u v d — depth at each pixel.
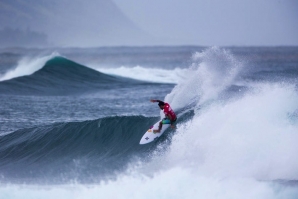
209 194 42.25
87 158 56.62
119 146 58.09
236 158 48.22
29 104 102.94
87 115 89.00
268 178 45.88
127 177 48.22
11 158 58.62
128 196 43.53
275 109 52.28
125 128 61.03
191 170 46.94
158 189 43.94
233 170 47.03
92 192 44.72
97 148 58.91
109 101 108.75
